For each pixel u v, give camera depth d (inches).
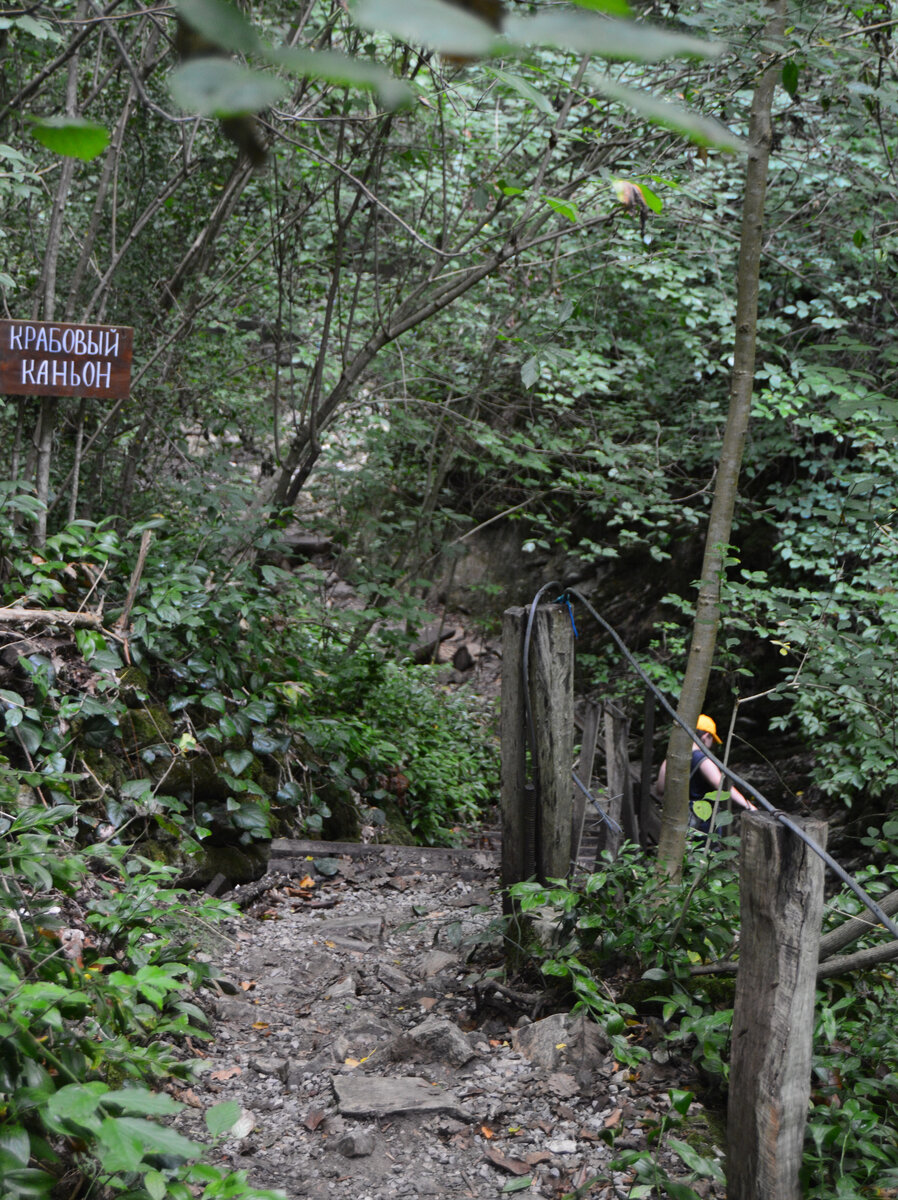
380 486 323.6
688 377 339.9
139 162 228.7
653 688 132.3
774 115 212.1
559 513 457.7
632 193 51.4
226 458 233.5
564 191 227.1
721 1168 100.4
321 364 246.8
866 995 127.9
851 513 200.1
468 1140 107.5
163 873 128.9
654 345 343.6
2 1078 73.8
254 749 201.6
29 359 179.6
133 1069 91.8
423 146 247.4
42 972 94.2
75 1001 76.7
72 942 119.0
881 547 239.1
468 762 336.5
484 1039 127.8
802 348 315.9
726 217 306.2
